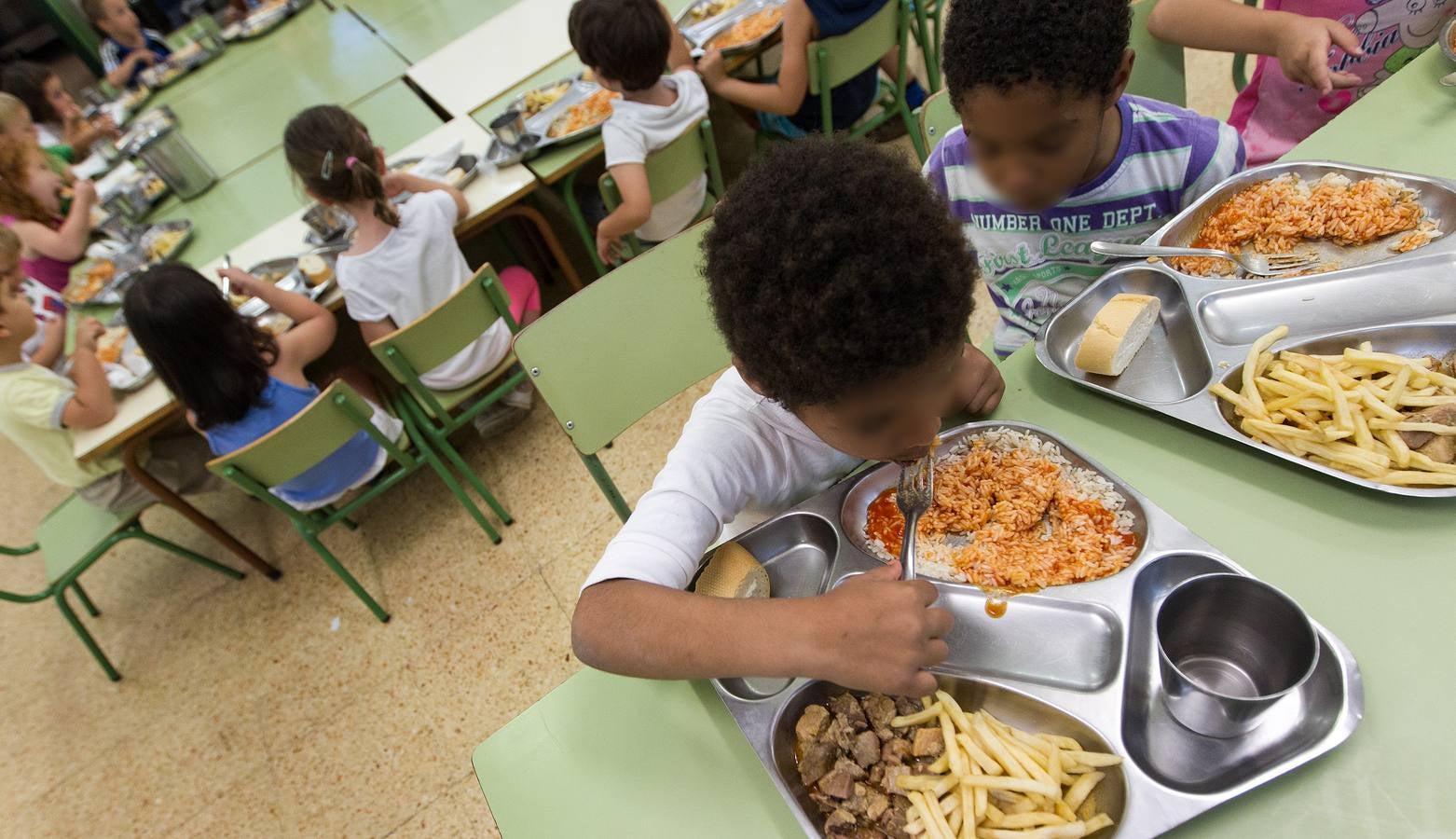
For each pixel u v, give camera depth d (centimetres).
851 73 217
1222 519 75
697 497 83
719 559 83
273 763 188
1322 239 96
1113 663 69
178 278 156
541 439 238
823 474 99
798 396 64
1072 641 72
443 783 176
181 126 275
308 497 188
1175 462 81
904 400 63
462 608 206
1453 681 60
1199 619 70
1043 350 93
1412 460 71
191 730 200
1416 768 57
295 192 228
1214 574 67
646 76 189
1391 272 86
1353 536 71
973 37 90
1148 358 93
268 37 315
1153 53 135
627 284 112
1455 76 104
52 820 191
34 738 208
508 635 198
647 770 73
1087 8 85
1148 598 72
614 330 113
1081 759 63
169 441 211
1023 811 64
